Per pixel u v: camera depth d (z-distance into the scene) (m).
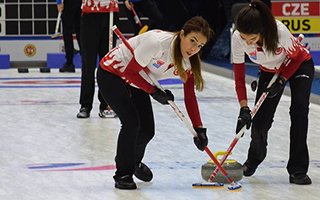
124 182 10.50
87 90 17.27
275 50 10.05
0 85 23.55
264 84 10.88
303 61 10.73
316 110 18.53
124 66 10.27
